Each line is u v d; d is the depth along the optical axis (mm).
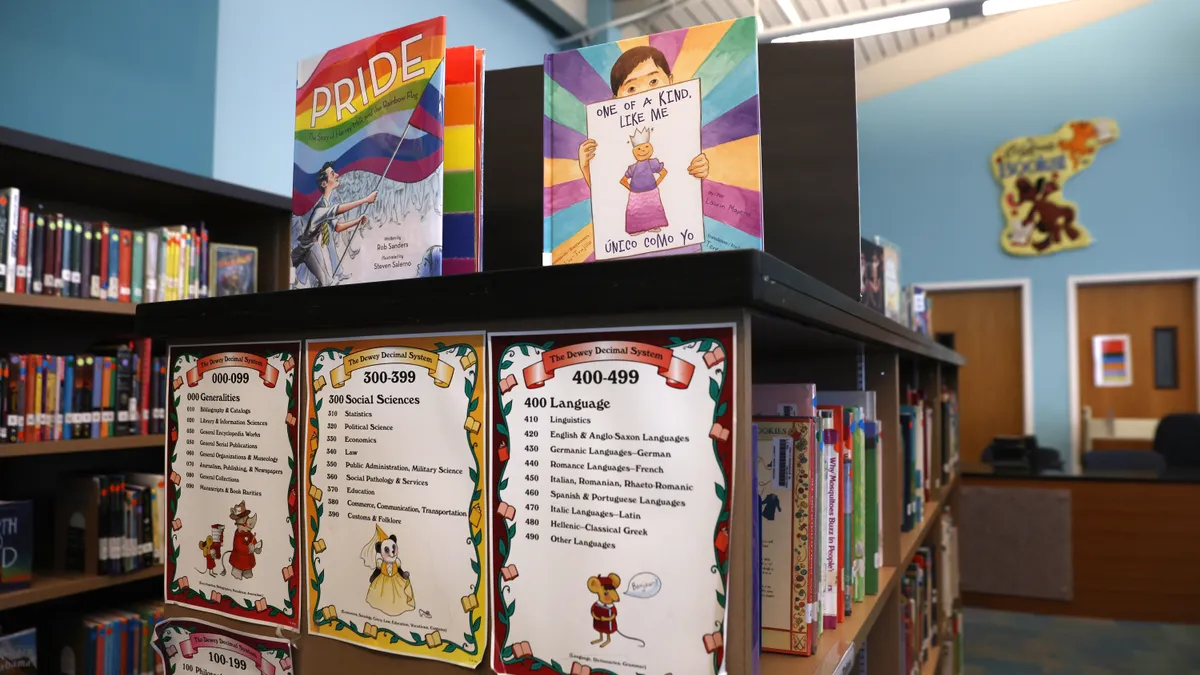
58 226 1981
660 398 610
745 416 577
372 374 766
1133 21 6547
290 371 827
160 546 2180
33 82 2473
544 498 663
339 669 788
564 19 6164
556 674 650
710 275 571
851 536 1108
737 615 576
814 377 1436
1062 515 4363
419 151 782
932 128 7227
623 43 817
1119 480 4293
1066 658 3668
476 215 831
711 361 591
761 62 1105
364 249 815
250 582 854
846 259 1062
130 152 2801
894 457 1404
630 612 616
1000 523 4500
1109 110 6605
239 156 3312
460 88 834
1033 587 4406
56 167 1926
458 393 712
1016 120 6922
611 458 629
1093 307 6723
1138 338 6566
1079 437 6637
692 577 591
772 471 864
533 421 669
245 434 865
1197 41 6355
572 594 645
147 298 2201
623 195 803
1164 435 5359
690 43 786
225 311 857
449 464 715
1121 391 6605
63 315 2166
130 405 2160
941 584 2324
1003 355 7020
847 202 1065
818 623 910
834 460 994
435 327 726
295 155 892
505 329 685
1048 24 6809
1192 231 6332
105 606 2303
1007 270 6941
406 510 741
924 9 4965
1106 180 6605
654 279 594
